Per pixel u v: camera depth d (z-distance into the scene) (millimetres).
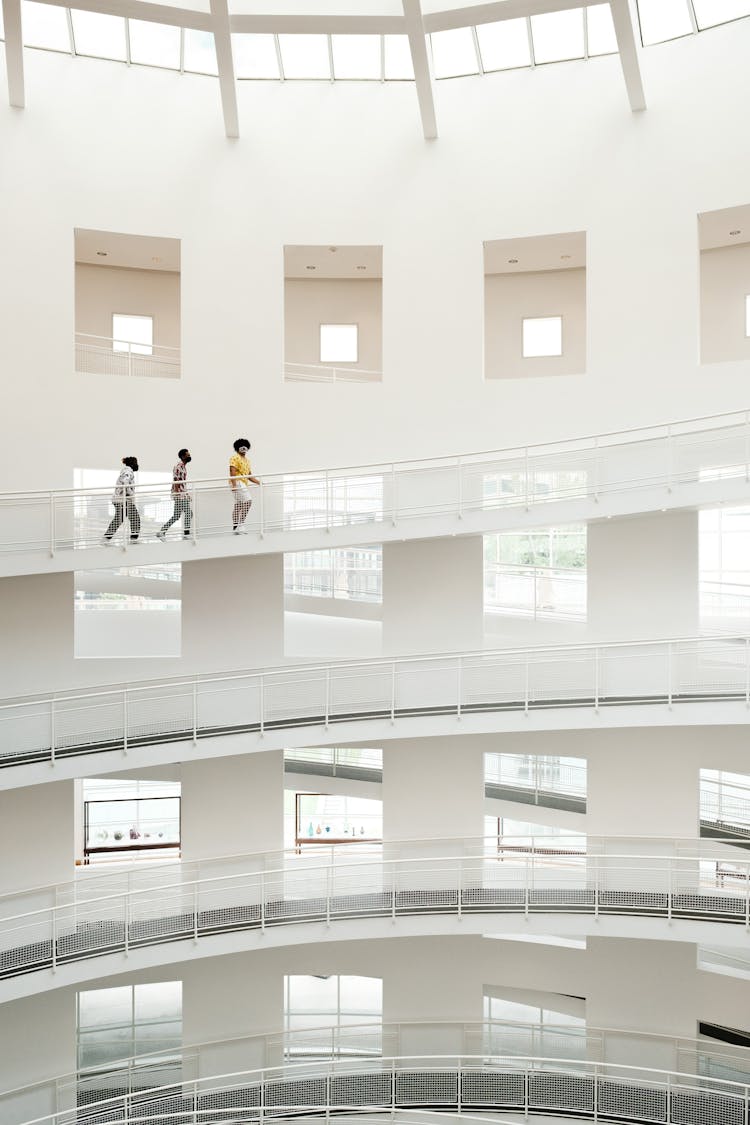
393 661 14977
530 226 16875
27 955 13461
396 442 16969
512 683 15031
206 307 17078
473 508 15000
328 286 20109
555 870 15203
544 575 18031
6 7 15430
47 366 16469
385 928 14617
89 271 19594
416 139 17281
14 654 16141
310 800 21859
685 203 16141
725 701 13773
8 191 16469
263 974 16891
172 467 16812
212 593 16625
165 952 14023
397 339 17109
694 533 15695
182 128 17266
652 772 16078
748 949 16281
